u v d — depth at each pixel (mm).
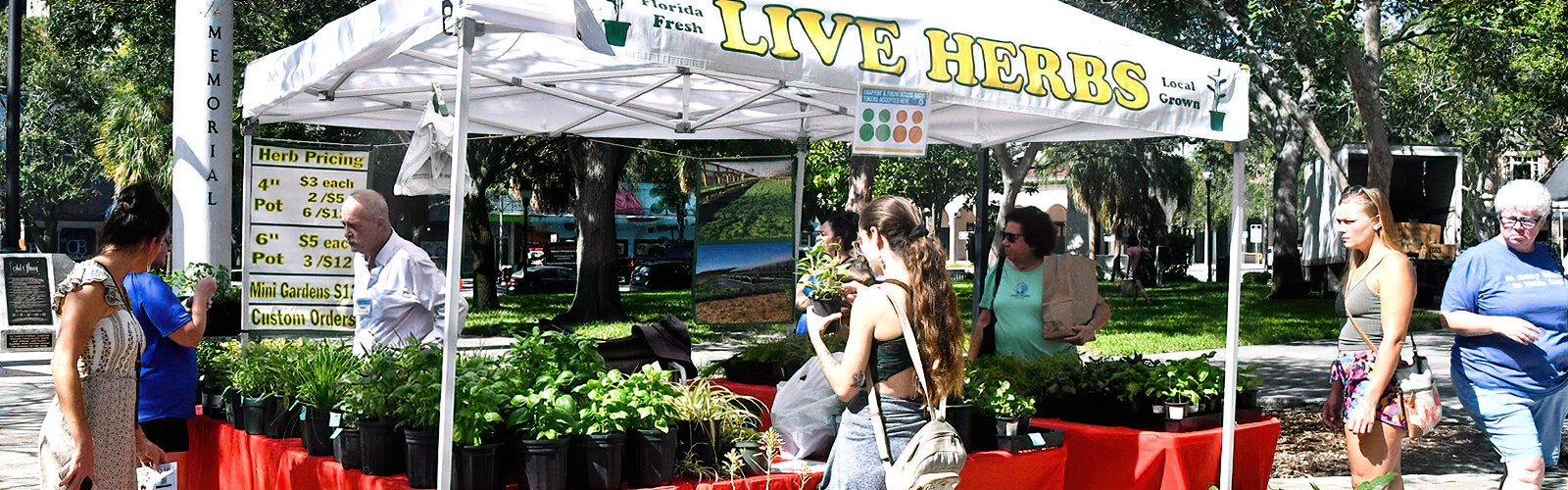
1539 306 5012
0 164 44219
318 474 4570
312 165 6457
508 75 6500
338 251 6512
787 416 5070
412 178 5219
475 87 7078
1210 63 5207
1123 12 12109
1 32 42094
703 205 9016
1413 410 4898
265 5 19062
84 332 3846
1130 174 48312
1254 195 71312
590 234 23938
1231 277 5406
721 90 7488
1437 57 18375
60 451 3922
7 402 11250
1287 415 10398
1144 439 5664
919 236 3984
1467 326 5082
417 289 5578
